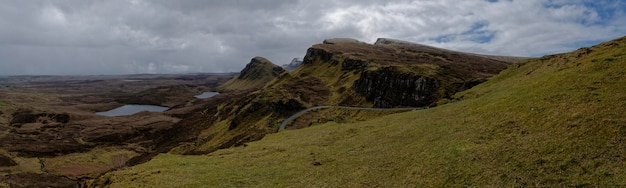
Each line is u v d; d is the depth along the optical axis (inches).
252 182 1663.4
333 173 1673.2
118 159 6274.6
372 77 6673.2
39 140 7416.3
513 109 1939.0
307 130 3260.3
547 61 3319.4
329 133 2805.1
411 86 5620.1
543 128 1534.2
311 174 1707.7
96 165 5812.0
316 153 2153.1
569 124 1471.5
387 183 1413.6
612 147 1203.2
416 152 1705.2
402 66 6520.7
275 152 2341.3
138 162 5728.3
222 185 1619.1
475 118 2039.9
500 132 1656.0
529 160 1274.6
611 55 2335.1
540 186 1110.4
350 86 7652.6
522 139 1483.8
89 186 1829.5
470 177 1279.5
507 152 1389.0
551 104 1787.6
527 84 2524.6
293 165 1920.5
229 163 2064.5
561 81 2144.4
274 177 1721.2
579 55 2854.3
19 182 4534.9
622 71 1926.7
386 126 2596.0
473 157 1429.6
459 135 1786.4
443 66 6697.8
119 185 1656.0
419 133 2080.5
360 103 6437.0
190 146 6033.5
